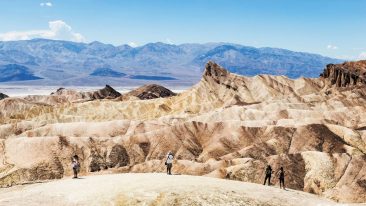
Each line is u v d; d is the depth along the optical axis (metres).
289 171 76.31
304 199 40.69
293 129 99.75
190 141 101.31
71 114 152.88
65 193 38.72
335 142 95.62
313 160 79.31
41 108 155.38
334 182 75.12
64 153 95.25
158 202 35.47
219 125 105.81
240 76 181.88
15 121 141.50
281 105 140.75
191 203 35.19
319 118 124.31
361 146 96.44
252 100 169.25
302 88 179.25
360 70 184.38
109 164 94.75
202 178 44.84
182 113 155.88
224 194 37.59
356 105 145.62
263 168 75.56
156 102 169.00
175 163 82.62
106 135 116.75
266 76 182.00
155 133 103.00
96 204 35.69
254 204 36.03
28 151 94.69
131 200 36.00
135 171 84.50
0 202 36.72
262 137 100.00
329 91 165.75
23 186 53.75
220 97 171.75
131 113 159.50
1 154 95.44
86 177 46.62
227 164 79.00
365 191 72.94
